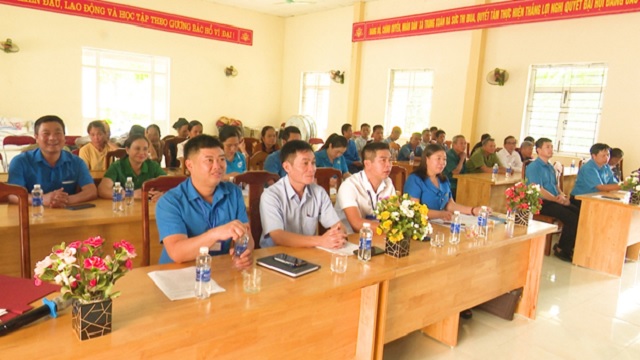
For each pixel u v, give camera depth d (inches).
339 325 73.5
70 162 109.2
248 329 62.1
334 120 388.8
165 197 70.1
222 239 62.9
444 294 92.1
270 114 431.2
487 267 101.7
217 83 393.7
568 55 253.8
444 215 108.6
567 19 249.6
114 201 103.9
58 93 319.6
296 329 67.7
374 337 74.4
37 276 42.3
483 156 227.8
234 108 406.6
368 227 74.3
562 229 169.5
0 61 295.9
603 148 181.5
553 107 267.3
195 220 71.1
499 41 282.7
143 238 89.6
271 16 414.6
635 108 231.8
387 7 339.0
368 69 360.2
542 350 99.2
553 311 120.7
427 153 114.0
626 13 229.0
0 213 91.7
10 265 91.0
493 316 115.3
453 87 307.0
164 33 359.6
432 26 305.3
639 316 119.9
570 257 167.9
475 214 112.5
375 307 72.9
